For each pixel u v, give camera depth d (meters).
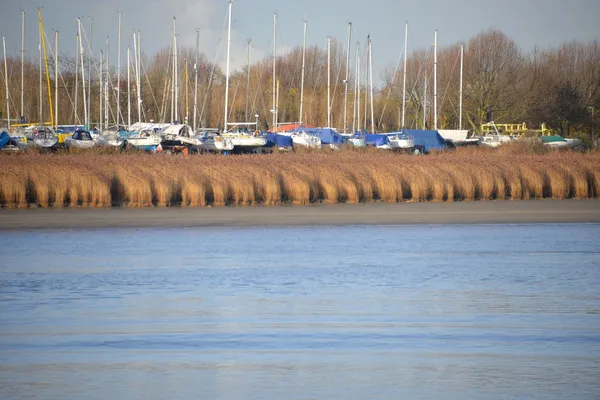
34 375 60.12
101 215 159.75
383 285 93.12
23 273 100.75
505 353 65.31
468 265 106.69
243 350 66.44
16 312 79.69
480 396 55.44
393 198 184.75
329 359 63.88
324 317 77.56
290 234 136.75
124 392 56.50
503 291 89.75
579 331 72.25
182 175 179.38
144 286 92.69
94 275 99.44
